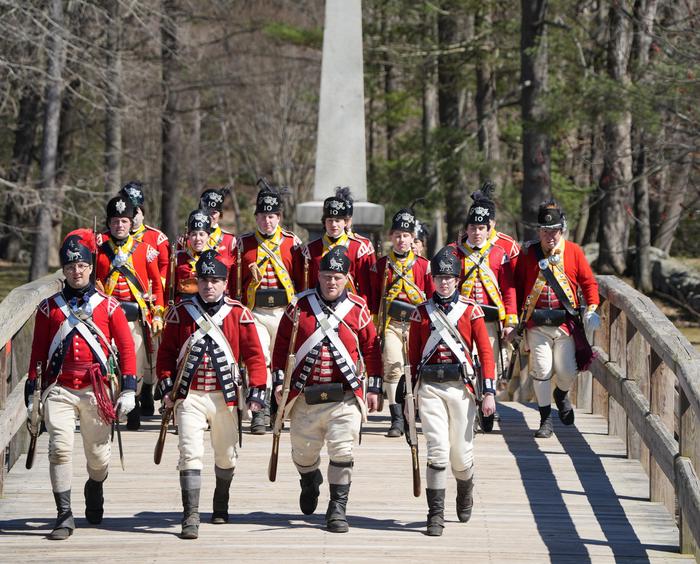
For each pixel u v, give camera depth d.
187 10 85.06
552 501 21.89
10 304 23.61
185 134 114.31
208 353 18.70
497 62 74.94
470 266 26.30
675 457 18.58
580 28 69.81
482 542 19.28
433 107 93.31
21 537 19.28
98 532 19.58
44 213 67.75
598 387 30.38
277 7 98.75
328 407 18.97
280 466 24.33
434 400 19.39
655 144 53.97
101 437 19.05
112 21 65.50
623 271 80.12
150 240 27.09
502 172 76.56
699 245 76.38
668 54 49.22
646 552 18.88
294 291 27.25
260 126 113.50
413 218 26.06
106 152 81.88
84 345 18.50
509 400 33.41
